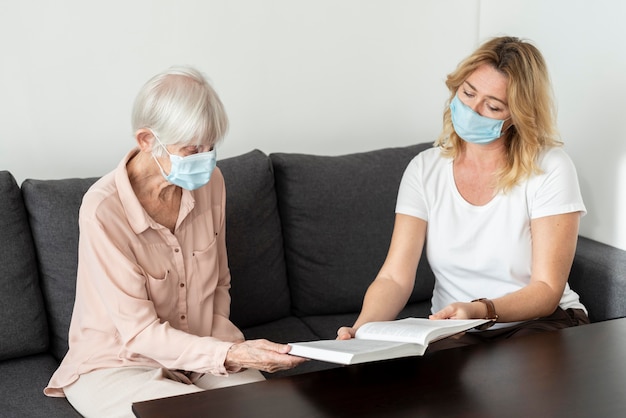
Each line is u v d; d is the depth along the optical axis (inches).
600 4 102.3
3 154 102.0
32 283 91.0
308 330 100.8
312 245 103.1
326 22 116.0
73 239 91.1
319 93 118.3
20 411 80.0
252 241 99.5
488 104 81.6
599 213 107.0
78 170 106.2
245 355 72.7
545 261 81.8
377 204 105.5
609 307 97.2
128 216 78.3
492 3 122.1
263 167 101.4
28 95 101.5
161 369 78.7
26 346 90.7
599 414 57.6
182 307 82.7
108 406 76.5
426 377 64.0
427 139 127.5
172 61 108.1
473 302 76.1
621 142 102.0
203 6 108.0
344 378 64.3
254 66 113.0
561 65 110.0
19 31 99.3
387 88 122.6
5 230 89.3
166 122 74.4
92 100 104.8
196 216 83.7
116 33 104.1
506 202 84.0
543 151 85.0
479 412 58.3
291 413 58.8
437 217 86.7
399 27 121.0
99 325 80.4
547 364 65.6
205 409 59.5
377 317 81.7
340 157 107.4
